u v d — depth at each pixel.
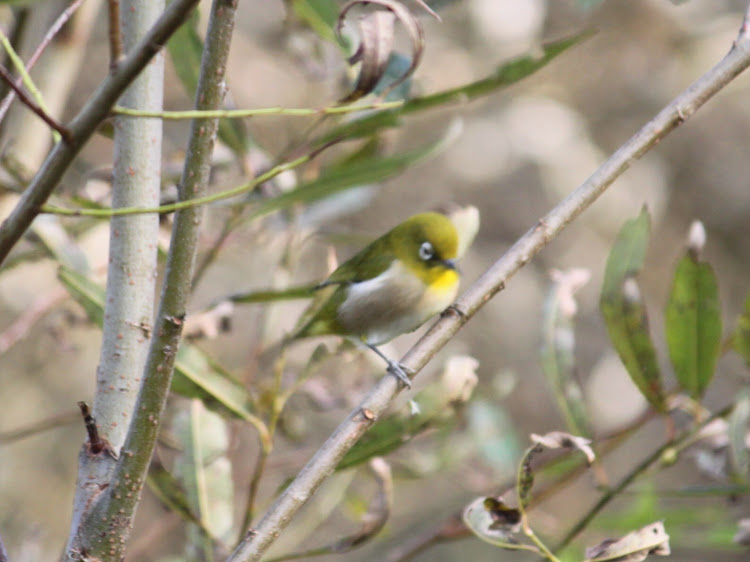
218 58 4.95
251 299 5.57
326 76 5.62
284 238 5.65
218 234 5.64
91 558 5.43
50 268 5.91
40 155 5.60
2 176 5.57
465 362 5.52
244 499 5.73
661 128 5.47
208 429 5.52
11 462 5.97
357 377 5.62
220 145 5.59
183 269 5.09
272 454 5.71
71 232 5.59
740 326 5.53
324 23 5.59
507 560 5.96
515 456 5.64
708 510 5.57
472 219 5.66
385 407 5.45
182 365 5.52
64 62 5.60
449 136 5.57
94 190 5.57
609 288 5.53
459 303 5.47
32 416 5.98
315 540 5.90
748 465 5.53
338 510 5.92
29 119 5.59
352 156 5.62
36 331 5.96
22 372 5.98
